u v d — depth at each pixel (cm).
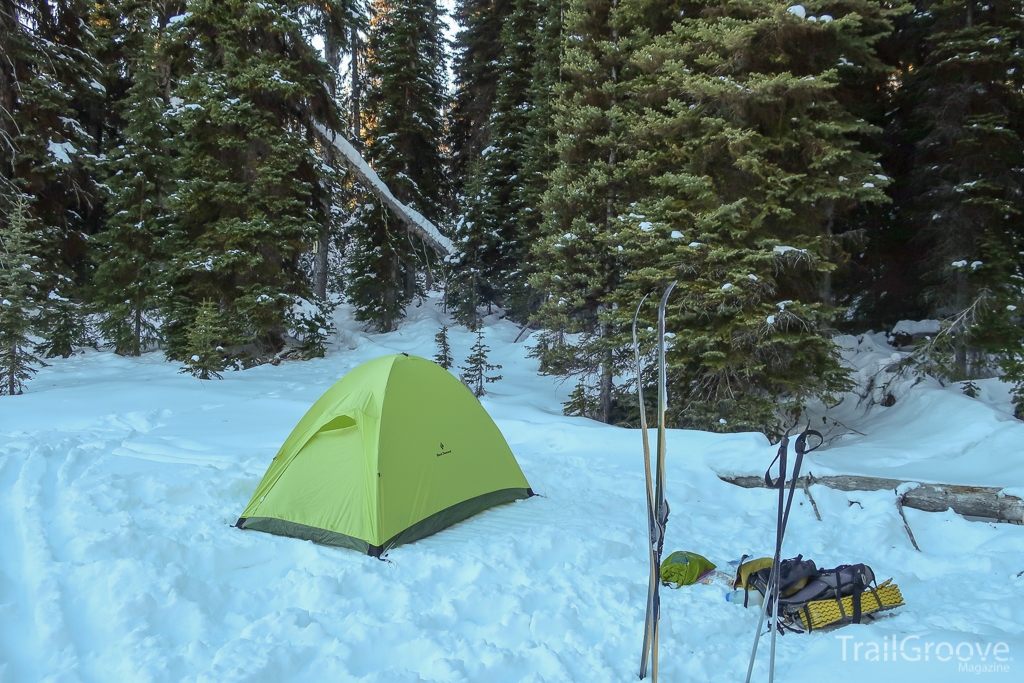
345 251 2933
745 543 529
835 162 938
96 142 2078
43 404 1039
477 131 2358
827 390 974
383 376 544
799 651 356
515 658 329
